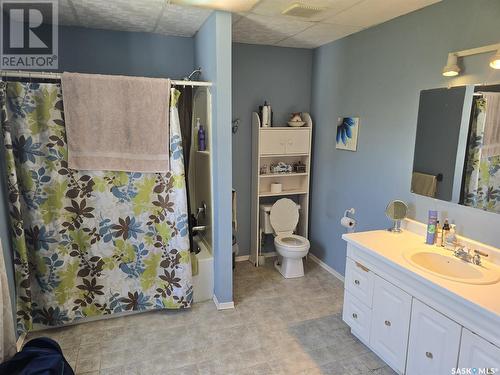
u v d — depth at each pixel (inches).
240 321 103.6
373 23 105.6
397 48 99.3
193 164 129.8
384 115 105.7
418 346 73.1
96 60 114.9
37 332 97.2
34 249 91.5
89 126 91.5
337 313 108.7
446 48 84.4
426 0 85.0
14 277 89.6
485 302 59.2
